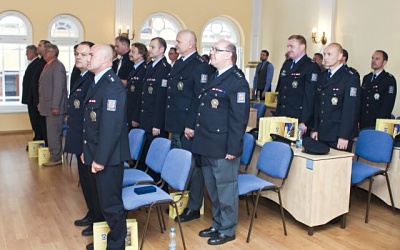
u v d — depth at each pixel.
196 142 3.21
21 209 3.96
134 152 3.87
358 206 4.25
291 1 8.43
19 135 7.96
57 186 4.70
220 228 3.32
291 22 8.46
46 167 5.52
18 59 8.10
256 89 8.38
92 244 3.11
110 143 2.71
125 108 2.80
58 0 8.10
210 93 3.15
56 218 3.75
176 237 3.38
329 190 3.45
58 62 5.40
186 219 3.71
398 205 3.98
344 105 3.76
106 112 2.72
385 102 5.06
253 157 4.05
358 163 4.05
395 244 3.33
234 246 3.24
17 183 4.79
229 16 9.39
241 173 3.97
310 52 7.91
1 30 7.89
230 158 3.11
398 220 3.86
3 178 4.98
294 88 4.34
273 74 8.98
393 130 4.20
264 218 3.85
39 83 5.57
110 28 8.51
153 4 8.76
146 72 4.44
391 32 6.20
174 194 3.70
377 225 3.73
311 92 4.18
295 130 3.95
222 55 3.12
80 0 8.23
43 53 6.00
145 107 4.29
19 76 8.16
